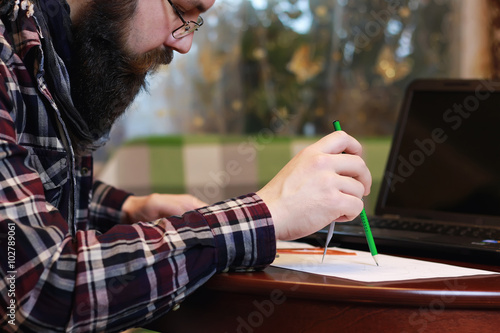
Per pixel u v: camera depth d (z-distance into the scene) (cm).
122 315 76
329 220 85
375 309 72
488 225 114
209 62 274
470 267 90
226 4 273
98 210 127
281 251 102
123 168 223
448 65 273
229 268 82
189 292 79
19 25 91
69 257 75
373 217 122
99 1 96
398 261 91
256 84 276
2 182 77
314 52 275
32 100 90
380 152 234
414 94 132
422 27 275
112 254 76
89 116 104
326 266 87
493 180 116
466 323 71
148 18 97
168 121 273
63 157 94
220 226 82
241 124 277
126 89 102
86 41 97
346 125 276
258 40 274
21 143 91
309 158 88
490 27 239
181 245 78
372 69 275
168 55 105
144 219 124
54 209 81
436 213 121
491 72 240
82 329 74
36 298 73
